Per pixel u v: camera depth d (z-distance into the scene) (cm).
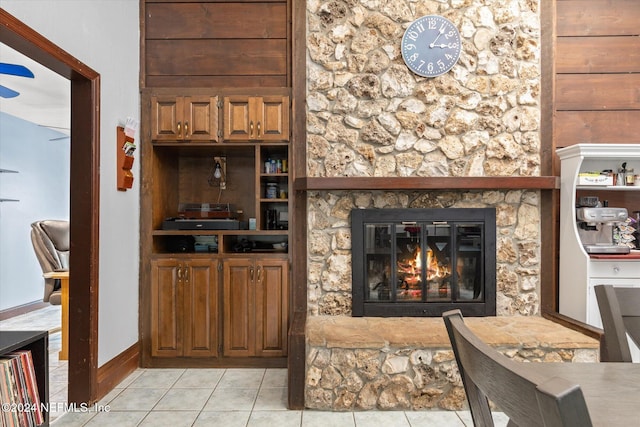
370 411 237
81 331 243
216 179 341
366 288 297
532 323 277
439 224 295
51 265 411
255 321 302
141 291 305
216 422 225
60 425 221
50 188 563
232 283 302
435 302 294
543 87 298
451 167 297
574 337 244
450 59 296
